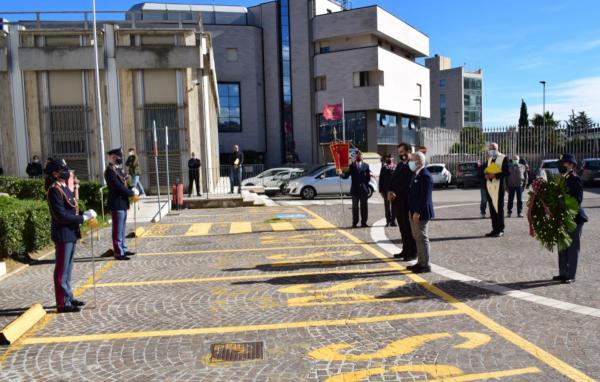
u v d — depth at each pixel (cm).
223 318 578
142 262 918
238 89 4928
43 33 2123
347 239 1106
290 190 2322
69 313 613
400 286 694
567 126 3288
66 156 2138
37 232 986
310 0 4819
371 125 4516
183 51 2131
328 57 4638
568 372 412
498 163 1083
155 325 561
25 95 2116
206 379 419
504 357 445
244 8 5097
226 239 1155
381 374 418
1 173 2119
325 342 495
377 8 4469
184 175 2161
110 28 2133
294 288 699
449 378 407
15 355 483
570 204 671
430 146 3900
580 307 580
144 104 2150
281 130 5000
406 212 865
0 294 713
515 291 654
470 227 1248
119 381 421
